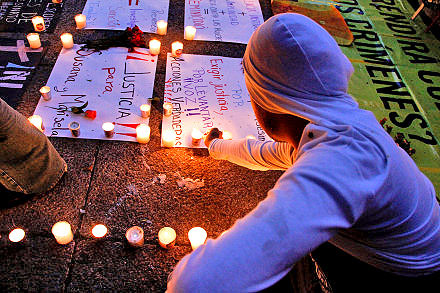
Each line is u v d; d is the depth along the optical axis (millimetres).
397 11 5797
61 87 3396
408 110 4195
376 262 1208
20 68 3502
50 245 2396
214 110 3463
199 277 800
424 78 4660
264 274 811
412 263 1174
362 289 1292
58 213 2561
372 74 4590
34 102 3238
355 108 1078
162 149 3076
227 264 800
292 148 1610
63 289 2229
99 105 3301
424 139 3895
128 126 3188
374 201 937
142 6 4578
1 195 2539
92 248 2424
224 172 3010
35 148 2324
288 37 1038
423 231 1124
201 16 4629
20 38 3828
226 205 2809
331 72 1062
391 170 962
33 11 4211
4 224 2453
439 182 3490
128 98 3410
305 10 5387
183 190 2834
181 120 3312
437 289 1257
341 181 860
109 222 2570
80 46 3840
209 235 2635
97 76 3559
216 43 4254
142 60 3816
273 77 1115
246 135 3324
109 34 4090
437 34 5449
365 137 968
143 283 2324
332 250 1353
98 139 3051
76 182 2744
